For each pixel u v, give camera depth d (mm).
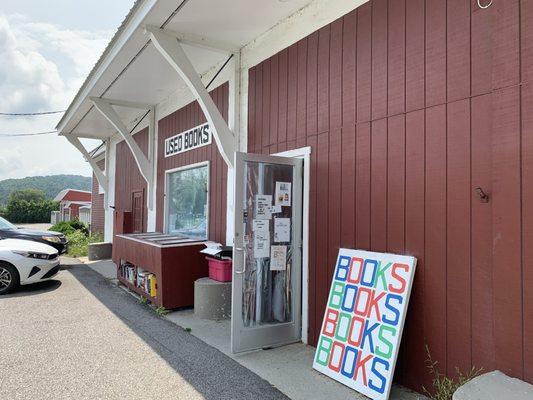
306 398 3375
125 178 12289
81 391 3480
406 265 3510
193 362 4125
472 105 3180
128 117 11242
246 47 6180
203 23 5512
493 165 2945
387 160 3846
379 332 3492
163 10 5188
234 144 6207
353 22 4297
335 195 4398
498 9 2975
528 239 2729
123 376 3783
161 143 9422
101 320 5621
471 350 3107
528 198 2740
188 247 6215
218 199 6988
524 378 2697
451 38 3355
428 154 3482
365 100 4109
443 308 3309
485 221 3057
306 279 4715
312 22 4859
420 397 3387
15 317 5742
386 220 3826
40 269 7578
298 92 5027
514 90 2850
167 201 9109
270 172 4664
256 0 4895
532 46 2771
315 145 4703
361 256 3945
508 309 2805
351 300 3850
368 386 3389
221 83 6852
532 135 2738
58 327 5277
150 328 5270
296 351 4453
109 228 13914
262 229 4598
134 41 6168
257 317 4559
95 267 10711
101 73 7633
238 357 4270
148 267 6504
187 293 6172
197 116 7781
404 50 3740
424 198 3494
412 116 3635
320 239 4559
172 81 7988
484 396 2430
